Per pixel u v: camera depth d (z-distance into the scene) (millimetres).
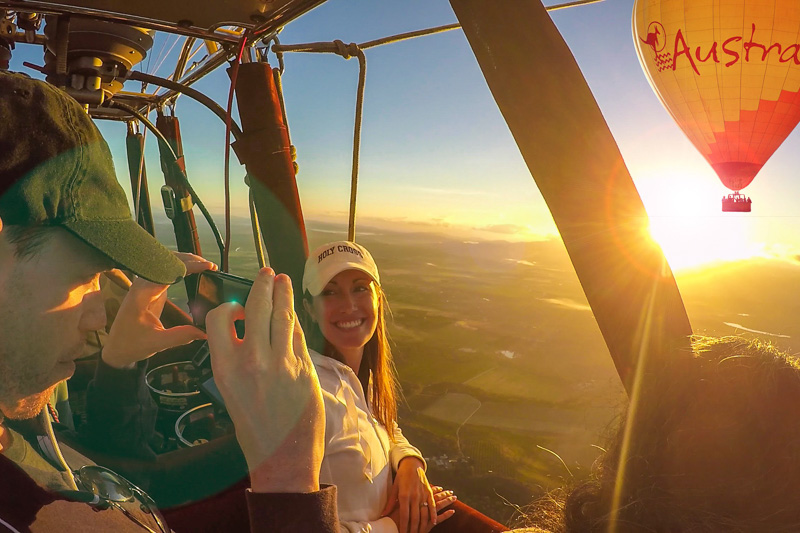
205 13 1952
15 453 591
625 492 717
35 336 542
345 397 1729
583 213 1090
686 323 1105
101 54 2059
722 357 725
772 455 641
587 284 1105
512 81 1086
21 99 522
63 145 542
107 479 727
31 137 521
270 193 2102
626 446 749
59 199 538
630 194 1096
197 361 2037
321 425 696
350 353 1957
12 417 567
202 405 2016
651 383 768
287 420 667
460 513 1792
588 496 770
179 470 1451
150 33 2145
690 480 668
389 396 2064
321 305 1909
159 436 1875
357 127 2201
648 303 1089
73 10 1880
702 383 705
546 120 1079
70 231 545
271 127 2088
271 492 669
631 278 1089
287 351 673
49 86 562
